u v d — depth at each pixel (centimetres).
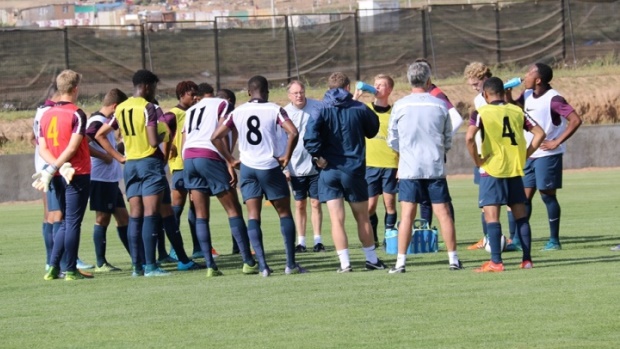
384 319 3172
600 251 4719
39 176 4253
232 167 4250
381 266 4353
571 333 2884
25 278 4494
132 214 4438
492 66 13425
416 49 13162
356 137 4197
